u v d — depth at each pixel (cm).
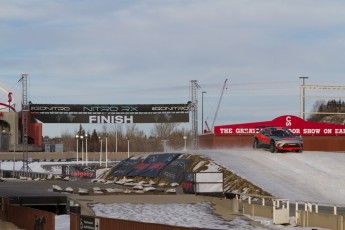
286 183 4872
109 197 4494
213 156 5897
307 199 4428
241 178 5009
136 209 4075
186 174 4878
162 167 6244
